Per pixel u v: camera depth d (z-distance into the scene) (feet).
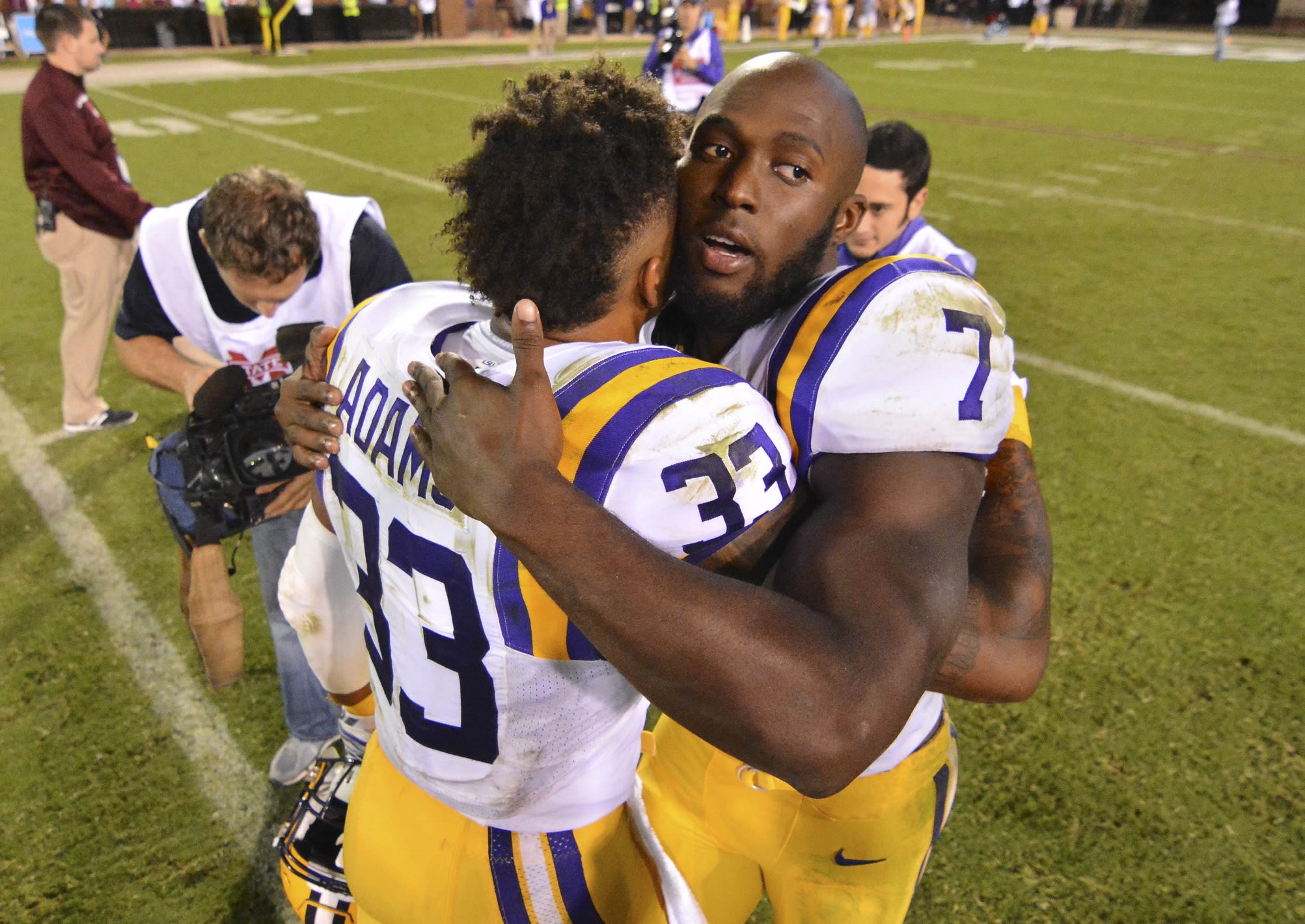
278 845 3.95
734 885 4.36
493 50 55.57
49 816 6.48
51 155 10.60
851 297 2.75
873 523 2.38
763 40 66.54
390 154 26.58
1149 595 8.81
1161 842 6.38
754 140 2.67
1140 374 13.50
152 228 6.27
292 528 6.00
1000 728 7.30
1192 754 7.07
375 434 2.80
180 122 30.63
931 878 6.12
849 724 2.06
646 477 2.29
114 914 5.84
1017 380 3.45
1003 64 52.42
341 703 3.89
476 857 2.94
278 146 27.35
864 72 48.32
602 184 2.52
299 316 6.46
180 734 7.20
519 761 2.74
